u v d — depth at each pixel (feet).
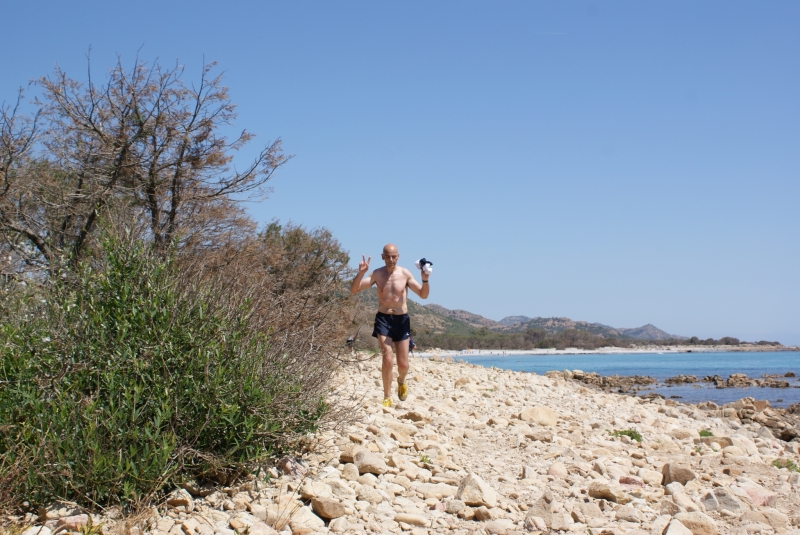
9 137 39.91
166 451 13.88
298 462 17.25
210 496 14.74
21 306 17.48
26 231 39.58
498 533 14.58
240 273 20.84
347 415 19.92
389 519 14.84
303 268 50.42
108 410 14.12
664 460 24.18
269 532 13.32
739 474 22.16
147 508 13.48
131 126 43.70
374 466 17.47
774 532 16.22
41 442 13.42
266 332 18.25
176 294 16.57
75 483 13.35
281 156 46.44
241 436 15.61
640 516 16.48
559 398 41.78
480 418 29.37
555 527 15.11
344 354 32.35
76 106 42.29
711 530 15.65
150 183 42.55
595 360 273.75
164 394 14.83
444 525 14.94
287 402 16.78
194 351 15.71
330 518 14.49
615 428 30.32
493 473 19.66
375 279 27.32
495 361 234.17
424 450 20.66
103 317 15.78
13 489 13.35
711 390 97.35
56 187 43.11
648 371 170.30
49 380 14.67
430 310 513.04
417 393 33.86
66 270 17.35
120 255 16.74
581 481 19.34
